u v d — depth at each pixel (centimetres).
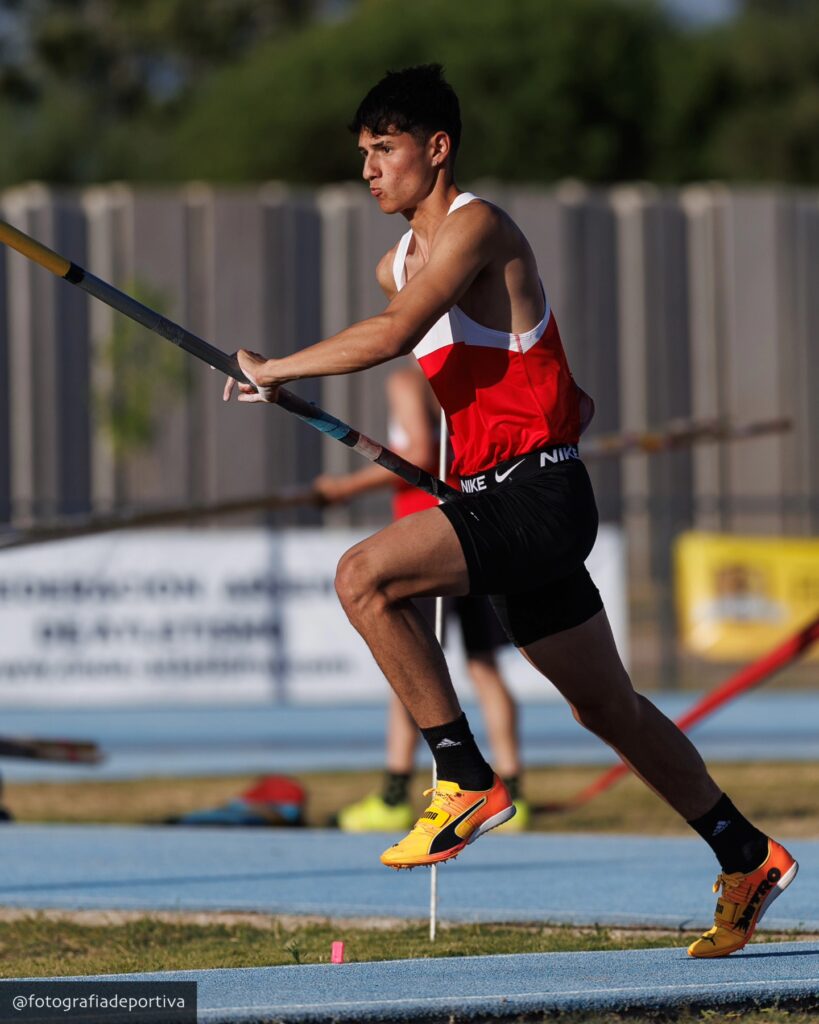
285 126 15862
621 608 5403
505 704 2688
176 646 5088
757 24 16400
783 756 4019
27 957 1673
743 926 1480
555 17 16012
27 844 2427
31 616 5000
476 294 1361
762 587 6091
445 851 1367
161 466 9925
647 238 10738
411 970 1434
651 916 1788
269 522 9725
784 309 10869
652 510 6988
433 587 1331
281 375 1330
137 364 9725
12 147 16662
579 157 15688
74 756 2712
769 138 15650
